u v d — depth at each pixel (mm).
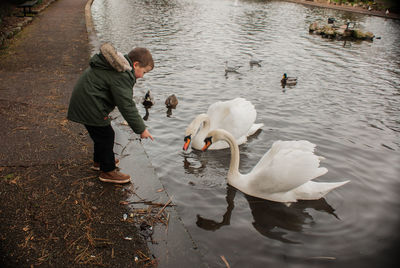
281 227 4184
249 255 3637
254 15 28469
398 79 12609
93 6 26641
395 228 4266
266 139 6777
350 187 5156
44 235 3170
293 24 25359
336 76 12398
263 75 11711
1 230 3174
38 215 3418
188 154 6008
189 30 19219
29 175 4066
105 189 3965
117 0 31734
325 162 5871
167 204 3824
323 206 4684
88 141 5023
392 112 8852
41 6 20531
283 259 3621
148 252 3104
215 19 24438
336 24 27656
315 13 33812
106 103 3633
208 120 6242
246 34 19547
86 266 2883
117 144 5102
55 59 9766
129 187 4059
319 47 17969
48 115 5805
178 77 10664
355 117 8281
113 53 3289
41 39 12453
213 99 8945
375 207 4695
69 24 16062
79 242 3135
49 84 7477
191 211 4363
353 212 4570
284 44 17734
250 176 4969
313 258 3674
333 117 8172
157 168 5402
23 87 7164
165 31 18297
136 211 3650
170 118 7520
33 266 2824
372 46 19969
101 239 3199
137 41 15367
